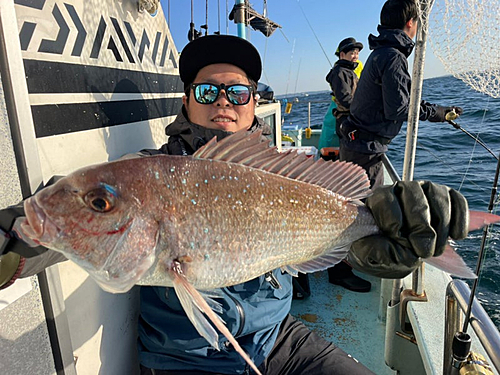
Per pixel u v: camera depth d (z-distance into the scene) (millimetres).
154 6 1945
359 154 3480
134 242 1116
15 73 1046
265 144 1355
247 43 1898
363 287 3068
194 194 1194
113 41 1663
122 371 1752
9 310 1064
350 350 2432
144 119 1977
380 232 1438
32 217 982
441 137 7969
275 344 1881
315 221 1406
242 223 1261
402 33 3018
